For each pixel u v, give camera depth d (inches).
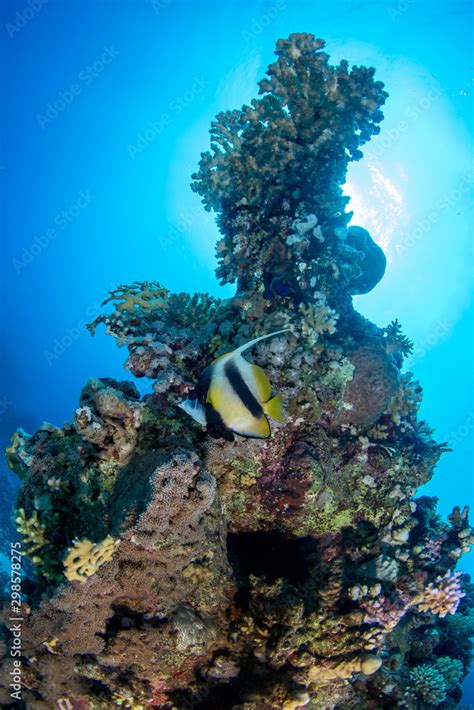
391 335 267.9
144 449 184.5
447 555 232.7
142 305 234.4
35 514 176.4
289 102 246.4
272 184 253.3
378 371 212.2
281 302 231.3
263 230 253.3
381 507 222.2
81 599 152.6
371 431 234.2
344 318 245.1
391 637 226.5
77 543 140.7
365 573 210.2
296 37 236.7
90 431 170.7
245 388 88.9
